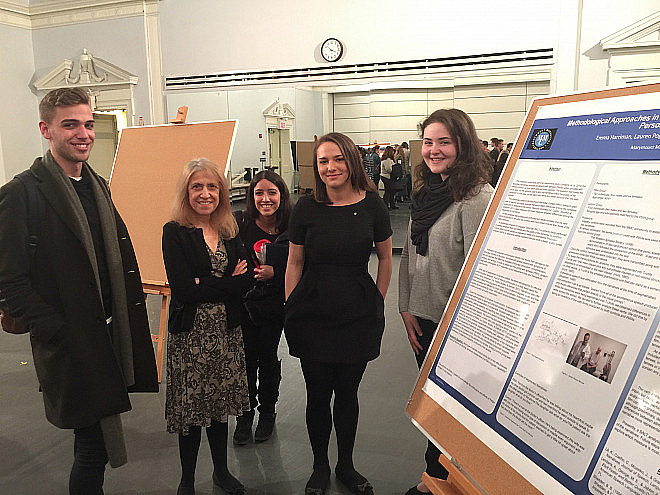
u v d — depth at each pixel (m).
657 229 0.90
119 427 1.92
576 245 1.04
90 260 1.86
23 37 8.73
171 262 2.08
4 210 1.74
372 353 2.15
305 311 2.13
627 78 6.13
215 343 2.15
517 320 1.12
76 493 1.95
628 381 0.87
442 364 1.31
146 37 8.27
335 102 7.67
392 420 2.98
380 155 7.66
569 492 0.89
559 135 1.20
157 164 3.72
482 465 1.08
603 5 6.16
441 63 7.04
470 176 1.88
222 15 7.89
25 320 1.74
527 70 6.64
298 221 2.18
